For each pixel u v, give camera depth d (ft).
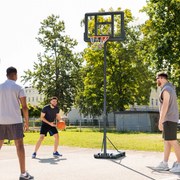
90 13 40.09
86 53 176.86
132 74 171.32
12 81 24.22
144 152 42.16
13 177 25.04
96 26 40.06
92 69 180.96
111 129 161.27
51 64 211.61
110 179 23.99
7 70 24.49
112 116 235.20
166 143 28.45
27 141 67.10
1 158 36.37
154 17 97.76
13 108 23.71
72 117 284.00
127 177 24.72
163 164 28.37
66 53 211.82
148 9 99.35
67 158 36.50
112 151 39.73
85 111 209.15
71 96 211.20
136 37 173.58
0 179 24.27
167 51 93.50
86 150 45.32
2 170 28.25
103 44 39.06
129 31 174.09
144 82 172.65
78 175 25.67
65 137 81.82
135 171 27.43
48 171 27.66
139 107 271.08
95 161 33.78
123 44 173.99
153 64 96.02
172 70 96.12
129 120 141.18
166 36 94.38
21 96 23.89
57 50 212.02
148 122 135.64
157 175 25.53
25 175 23.73
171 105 27.76
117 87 174.70
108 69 174.19
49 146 52.85
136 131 135.03
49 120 38.78
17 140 23.71
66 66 211.20
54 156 38.52
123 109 176.65
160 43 94.79
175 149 27.50
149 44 99.40
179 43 92.73
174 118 27.66
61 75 211.00
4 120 23.54
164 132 27.81
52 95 207.00
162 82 28.58
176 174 26.00
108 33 43.50
